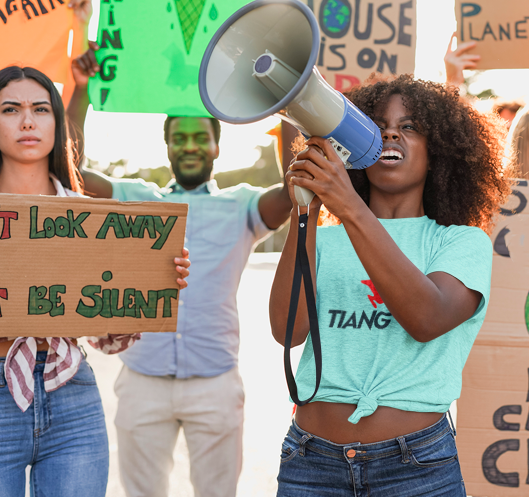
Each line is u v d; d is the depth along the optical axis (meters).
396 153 1.70
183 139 2.96
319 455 1.57
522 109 2.79
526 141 2.72
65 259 1.75
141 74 2.97
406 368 1.53
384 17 3.00
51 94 2.09
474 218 1.93
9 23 2.96
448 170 1.82
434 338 1.50
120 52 2.98
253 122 1.35
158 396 2.81
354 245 1.44
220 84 1.44
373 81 2.27
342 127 1.44
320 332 1.64
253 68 1.44
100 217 1.78
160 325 1.86
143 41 2.97
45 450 1.90
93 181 3.00
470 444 2.71
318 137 1.45
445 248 1.62
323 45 3.00
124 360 2.85
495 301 2.72
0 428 1.82
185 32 2.95
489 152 1.92
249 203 3.01
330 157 1.43
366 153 1.50
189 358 2.80
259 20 1.43
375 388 1.52
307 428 1.60
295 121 1.44
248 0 2.94
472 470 2.71
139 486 2.82
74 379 1.97
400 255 1.42
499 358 2.71
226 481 2.83
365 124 1.48
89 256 1.77
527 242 2.71
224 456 2.82
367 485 1.51
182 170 2.96
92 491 1.92
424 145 1.75
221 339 2.85
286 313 1.66
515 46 2.95
